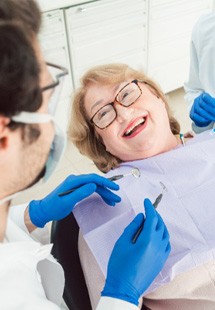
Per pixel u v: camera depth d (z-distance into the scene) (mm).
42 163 488
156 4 2133
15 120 386
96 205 823
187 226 740
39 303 521
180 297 762
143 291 667
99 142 1017
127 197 820
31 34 375
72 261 862
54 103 480
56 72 468
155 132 913
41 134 441
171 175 844
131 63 2293
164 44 2357
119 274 658
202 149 872
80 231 854
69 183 825
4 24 334
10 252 557
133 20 2107
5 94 345
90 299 805
